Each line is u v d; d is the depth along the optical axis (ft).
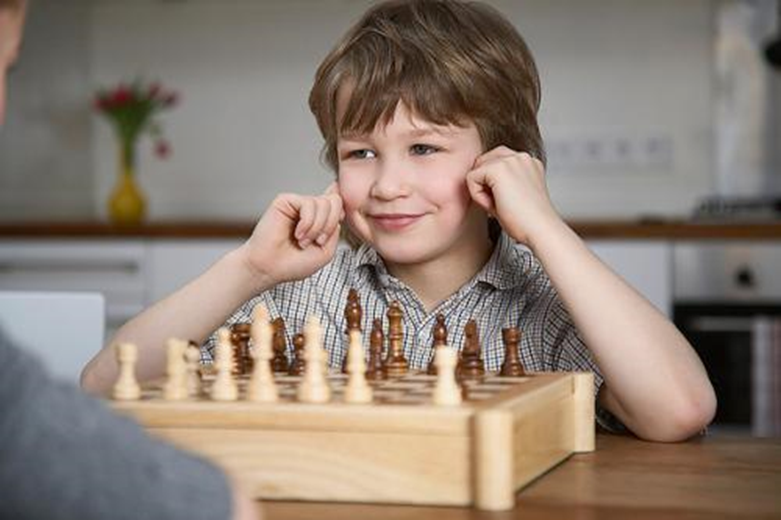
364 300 5.87
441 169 5.32
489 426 3.36
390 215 5.34
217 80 16.57
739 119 15.43
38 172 17.10
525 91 5.82
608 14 15.66
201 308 5.14
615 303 4.69
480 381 4.14
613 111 15.70
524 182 4.99
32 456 2.39
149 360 5.01
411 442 3.45
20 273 14.34
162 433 3.59
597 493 3.59
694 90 15.53
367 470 3.48
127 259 14.11
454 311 5.70
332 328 5.90
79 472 2.42
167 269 14.03
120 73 16.81
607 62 15.67
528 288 5.74
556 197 15.84
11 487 2.39
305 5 16.35
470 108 5.32
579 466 4.06
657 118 15.61
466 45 5.42
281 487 3.52
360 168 5.41
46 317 5.24
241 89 16.52
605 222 13.53
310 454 3.51
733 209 14.67
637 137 15.64
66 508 2.40
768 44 14.94
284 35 16.43
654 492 3.60
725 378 13.04
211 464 2.66
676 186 15.60
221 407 3.55
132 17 16.75
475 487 3.40
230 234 13.88
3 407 2.42
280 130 16.48
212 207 16.62
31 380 2.46
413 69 5.23
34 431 2.41
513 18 15.84
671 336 4.72
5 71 2.84
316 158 16.39
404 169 5.30
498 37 5.66
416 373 4.59
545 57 15.81
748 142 15.42
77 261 14.21
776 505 3.41
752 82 15.35
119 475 2.45
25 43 17.02
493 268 5.70
